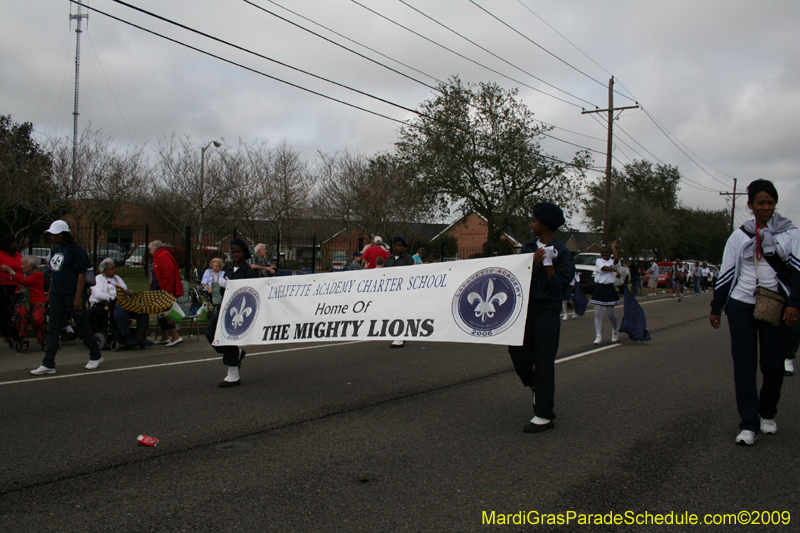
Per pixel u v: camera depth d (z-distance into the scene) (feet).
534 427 15.61
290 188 92.48
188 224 81.51
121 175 72.08
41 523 10.21
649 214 147.13
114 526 10.12
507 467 13.03
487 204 105.91
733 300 15.02
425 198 104.68
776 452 14.23
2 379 22.24
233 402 18.75
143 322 30.78
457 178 102.63
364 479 12.29
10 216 67.82
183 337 35.47
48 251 56.13
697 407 18.63
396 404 18.65
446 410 17.93
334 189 98.07
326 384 21.62
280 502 11.13
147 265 65.92
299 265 67.36
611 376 23.80
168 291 31.81
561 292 15.29
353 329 18.88
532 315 15.76
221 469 12.84
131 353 29.14
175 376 23.00
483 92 101.55
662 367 25.96
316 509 10.82
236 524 10.21
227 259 44.27
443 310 17.12
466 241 170.50
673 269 112.16
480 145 99.55
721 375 24.09
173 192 82.99
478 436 15.30
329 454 13.84
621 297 93.09
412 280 18.10
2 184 60.34
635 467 13.10
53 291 23.24
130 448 14.20
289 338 19.95
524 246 16.61
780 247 14.05
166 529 10.02
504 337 15.51
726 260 15.10
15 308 28.32
